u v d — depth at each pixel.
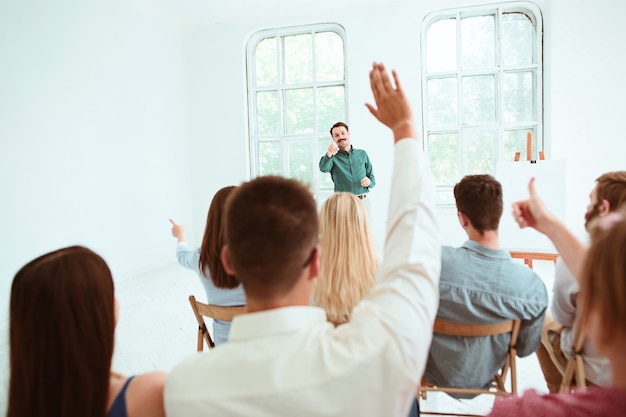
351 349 0.53
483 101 5.93
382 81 0.73
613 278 0.47
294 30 6.32
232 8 5.84
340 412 0.51
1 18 3.45
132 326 3.40
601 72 5.29
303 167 6.53
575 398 0.53
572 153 5.44
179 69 6.37
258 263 0.58
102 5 4.69
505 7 5.65
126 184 5.07
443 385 1.58
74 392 0.60
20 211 3.62
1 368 2.67
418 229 0.63
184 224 6.46
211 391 0.52
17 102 3.60
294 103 6.49
